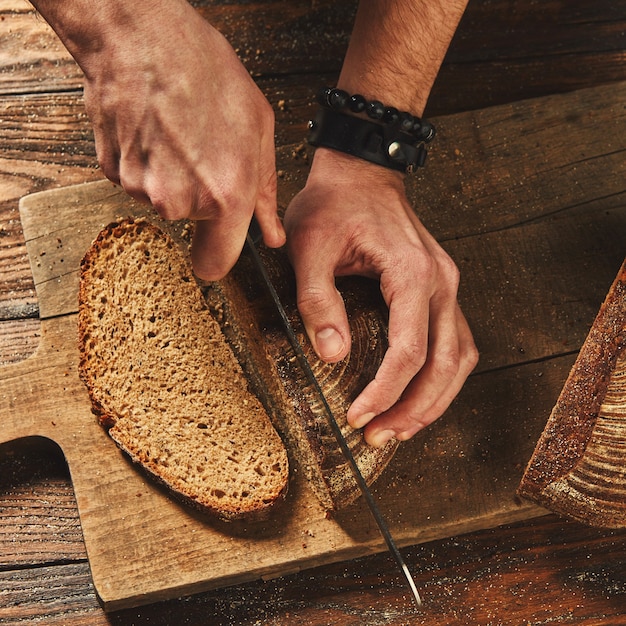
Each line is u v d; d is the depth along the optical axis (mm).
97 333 895
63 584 885
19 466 907
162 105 724
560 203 970
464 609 882
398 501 884
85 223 936
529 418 911
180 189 738
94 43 723
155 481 874
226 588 885
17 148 978
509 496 890
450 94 1022
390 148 876
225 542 867
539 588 890
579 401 850
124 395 887
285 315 851
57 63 1005
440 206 961
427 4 853
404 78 884
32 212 936
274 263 873
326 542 871
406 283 846
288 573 880
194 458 875
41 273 922
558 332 935
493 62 1038
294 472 889
